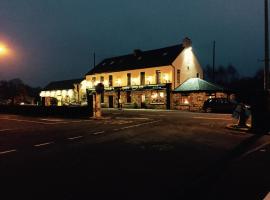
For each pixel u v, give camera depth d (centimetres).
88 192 624
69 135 1513
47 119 2581
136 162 901
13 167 838
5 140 1354
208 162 905
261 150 1105
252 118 1630
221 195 608
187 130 1706
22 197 594
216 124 2036
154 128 1805
